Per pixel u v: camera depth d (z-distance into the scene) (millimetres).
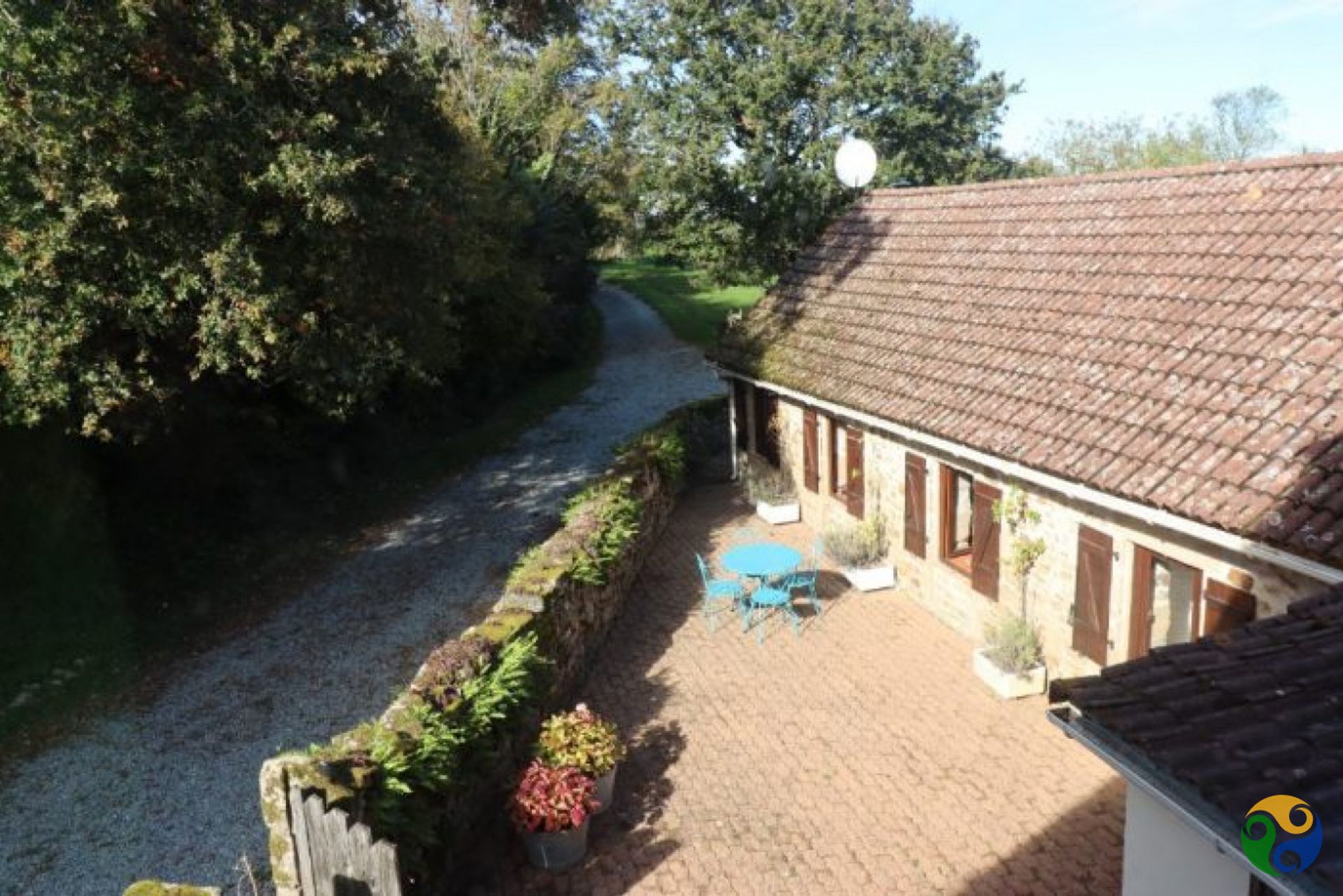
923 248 16844
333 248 11914
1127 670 5516
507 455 25438
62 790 9930
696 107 27172
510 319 29469
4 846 9000
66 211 9547
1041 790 8695
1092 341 10961
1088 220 13469
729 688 11102
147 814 9453
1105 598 9492
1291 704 4750
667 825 8461
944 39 27297
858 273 17984
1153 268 11391
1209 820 4301
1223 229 11094
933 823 8297
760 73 26156
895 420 12438
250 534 17953
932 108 27578
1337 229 9711
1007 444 10219
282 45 10766
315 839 6215
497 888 7699
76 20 9609
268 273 11359
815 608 13430
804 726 10125
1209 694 4984
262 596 15633
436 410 27516
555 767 8141
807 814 8539
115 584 14797
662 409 30391
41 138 9273
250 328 11086
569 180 36938
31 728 11188
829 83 26578
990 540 11367
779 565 12703
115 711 11680
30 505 14172
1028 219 14820
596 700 10922
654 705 10758
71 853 8859
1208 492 7926
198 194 10344
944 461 12344
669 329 45906
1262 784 4160
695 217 27672
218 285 10648
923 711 10289
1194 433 8641
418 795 7125
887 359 14180
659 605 13789
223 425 18234
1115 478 8711
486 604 14922
